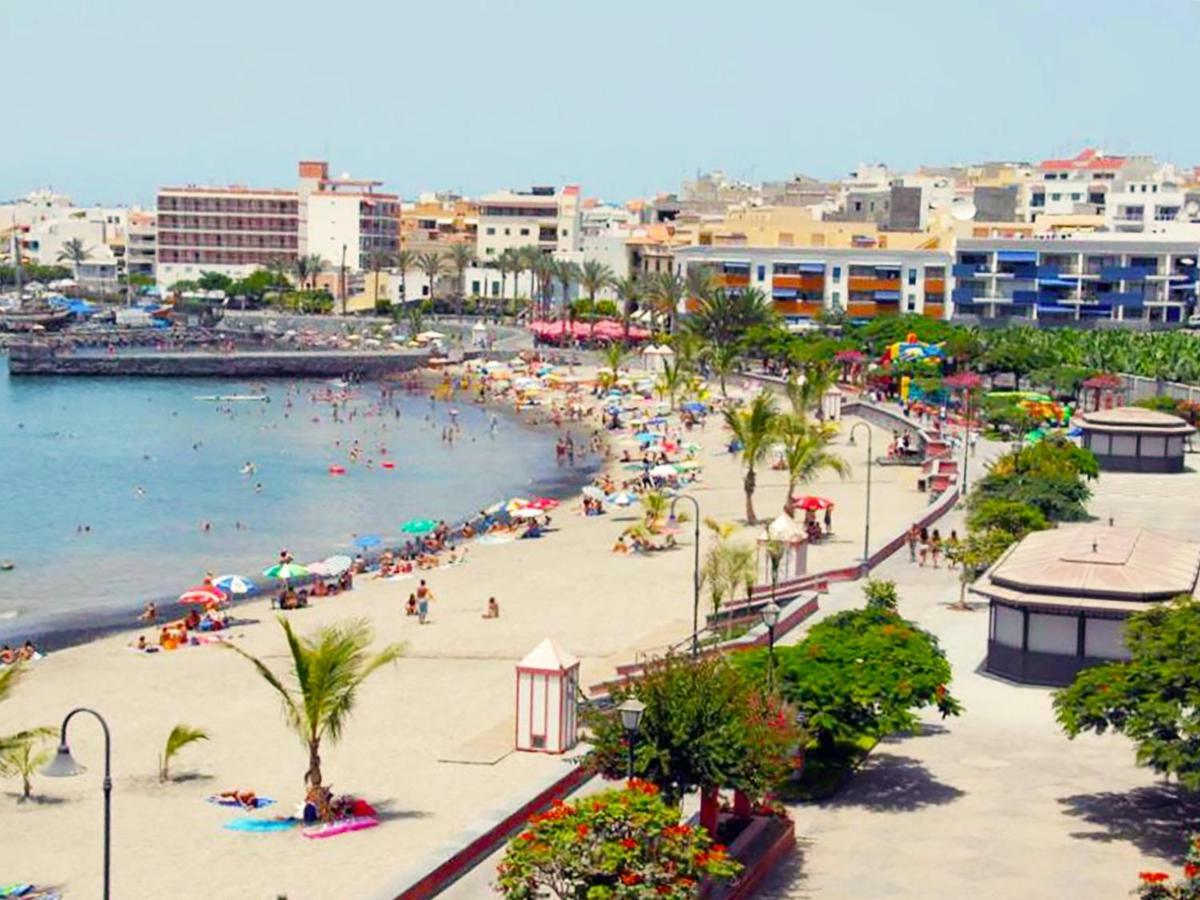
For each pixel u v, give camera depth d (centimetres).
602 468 16275
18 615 9706
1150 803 5284
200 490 14600
